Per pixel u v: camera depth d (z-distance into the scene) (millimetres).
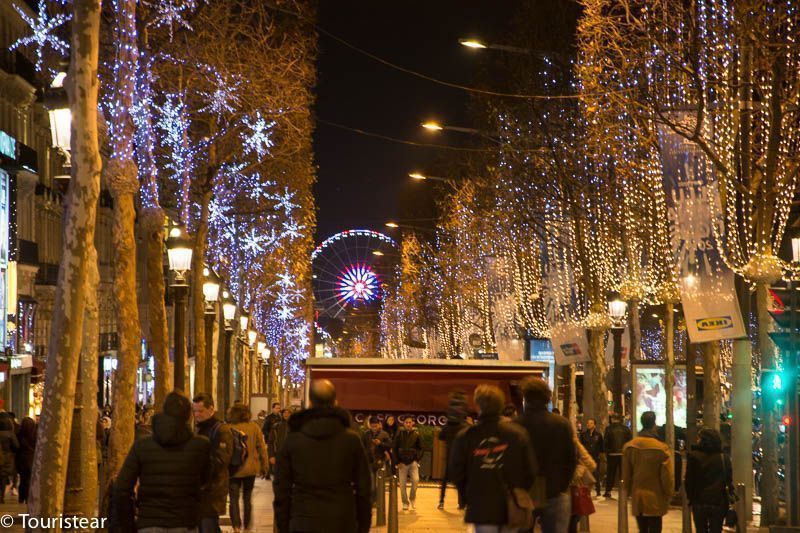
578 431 42406
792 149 29406
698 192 26109
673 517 28562
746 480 28219
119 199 21656
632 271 38500
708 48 25969
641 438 17953
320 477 11086
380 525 25984
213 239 50969
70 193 15039
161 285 25547
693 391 33406
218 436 16656
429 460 37656
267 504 32500
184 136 34938
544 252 46719
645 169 33094
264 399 65125
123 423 21281
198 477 12102
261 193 51250
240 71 35375
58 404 14555
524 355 59594
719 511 17766
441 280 85750
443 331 90625
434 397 37469
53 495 14398
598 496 36125
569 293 45094
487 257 62094
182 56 33875
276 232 58062
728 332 25672
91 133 15141
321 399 11352
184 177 35031
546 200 46188
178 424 12008
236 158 46125
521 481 12016
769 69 25781
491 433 12125
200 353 37250
